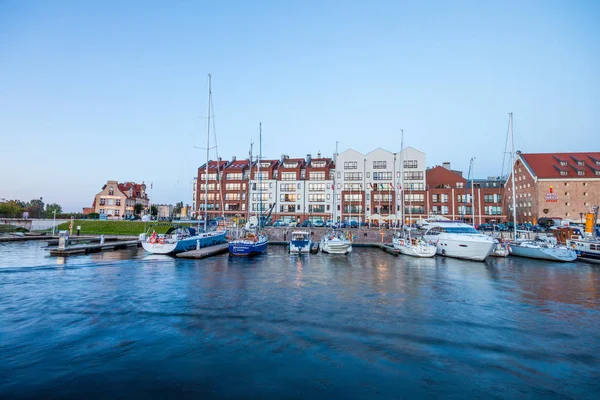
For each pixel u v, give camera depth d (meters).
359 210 76.50
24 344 9.91
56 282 19.31
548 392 7.59
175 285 18.73
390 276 22.62
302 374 8.23
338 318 12.73
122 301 15.08
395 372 8.39
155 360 8.94
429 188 75.25
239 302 15.08
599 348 10.19
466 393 7.48
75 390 7.38
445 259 32.56
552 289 18.64
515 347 10.14
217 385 7.68
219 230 51.50
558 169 66.12
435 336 10.93
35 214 110.56
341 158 79.25
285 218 80.62
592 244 30.89
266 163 88.19
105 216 73.00
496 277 22.53
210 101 42.00
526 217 68.00
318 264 28.89
